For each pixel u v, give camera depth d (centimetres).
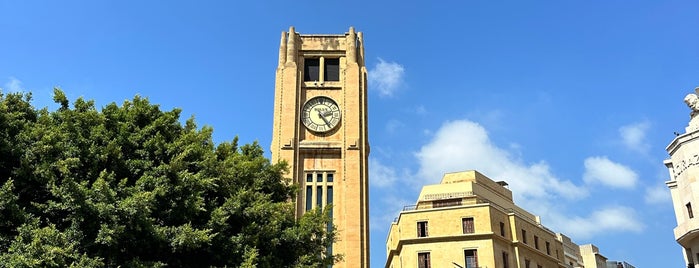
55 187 2419
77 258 2241
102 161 2705
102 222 2412
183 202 2705
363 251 6200
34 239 2194
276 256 3058
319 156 6700
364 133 6838
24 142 2602
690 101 4666
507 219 7419
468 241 6981
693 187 4447
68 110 2841
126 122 3006
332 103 6962
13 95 2892
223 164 3123
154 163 2873
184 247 2611
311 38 7356
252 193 3145
